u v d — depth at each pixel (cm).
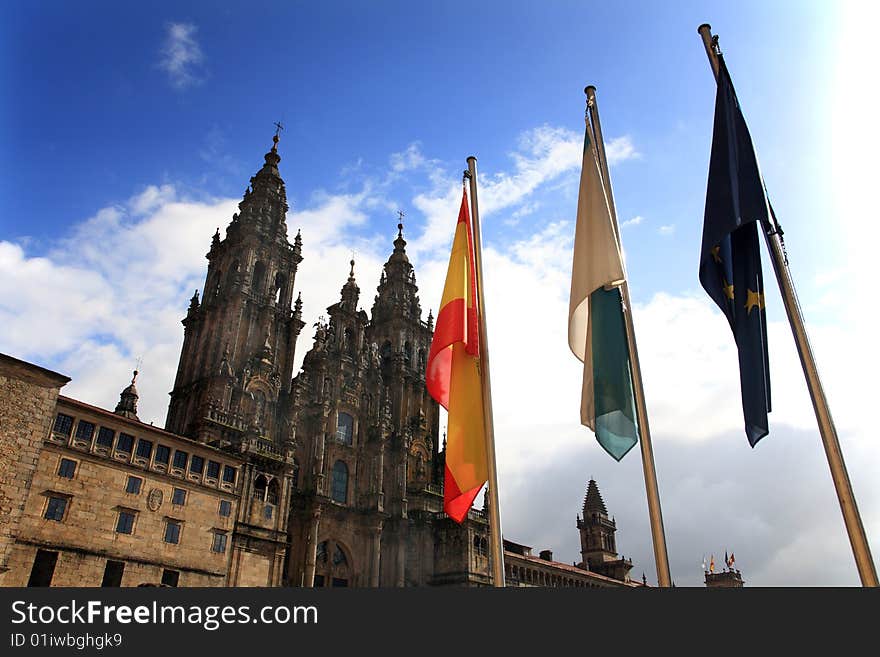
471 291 2519
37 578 4878
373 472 9062
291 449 7550
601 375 2183
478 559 9112
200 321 8662
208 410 7094
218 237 9481
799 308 1911
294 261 9462
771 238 2002
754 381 2039
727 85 2245
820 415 1772
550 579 10344
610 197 2339
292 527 7869
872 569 1571
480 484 2288
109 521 5375
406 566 8925
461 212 2650
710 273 2208
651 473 1941
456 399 2414
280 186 9912
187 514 5978
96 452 5466
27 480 4791
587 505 15512
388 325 11312
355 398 9531
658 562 1819
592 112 2481
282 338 8875
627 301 2212
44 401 5022
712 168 2189
